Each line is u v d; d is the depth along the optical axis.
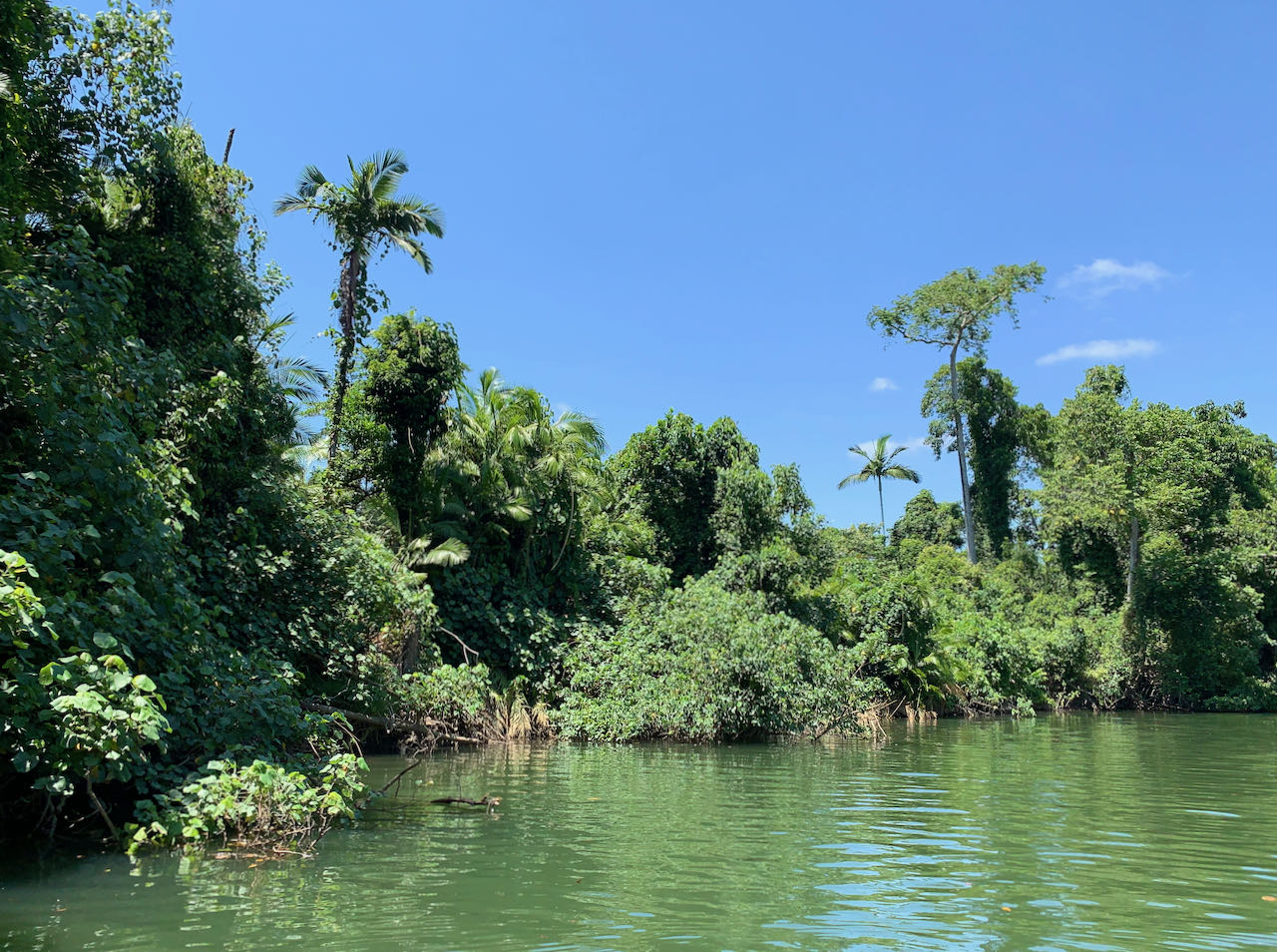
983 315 48.75
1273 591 40.03
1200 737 20.14
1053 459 49.03
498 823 8.20
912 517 59.25
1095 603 39.53
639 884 5.96
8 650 6.49
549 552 21.69
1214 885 6.16
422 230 22.94
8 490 7.61
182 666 8.14
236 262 15.21
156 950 4.46
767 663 17.30
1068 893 5.89
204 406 12.88
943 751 15.85
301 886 5.81
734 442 29.66
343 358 20.72
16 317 7.50
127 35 13.59
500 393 22.28
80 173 13.13
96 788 7.76
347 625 14.09
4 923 4.91
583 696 17.84
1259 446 46.22
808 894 5.76
